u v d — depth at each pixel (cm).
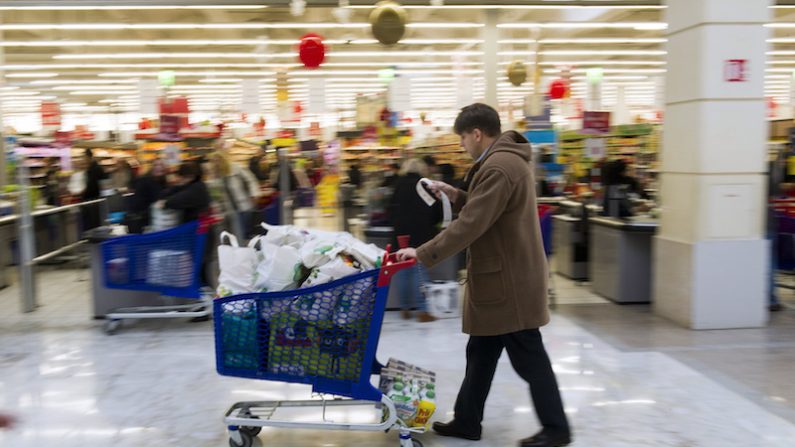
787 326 491
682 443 279
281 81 919
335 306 257
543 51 1238
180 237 474
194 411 323
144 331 493
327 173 1066
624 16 927
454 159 1009
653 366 388
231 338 265
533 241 254
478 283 256
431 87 1691
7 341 469
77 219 850
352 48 1181
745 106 462
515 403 328
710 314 476
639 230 559
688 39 474
